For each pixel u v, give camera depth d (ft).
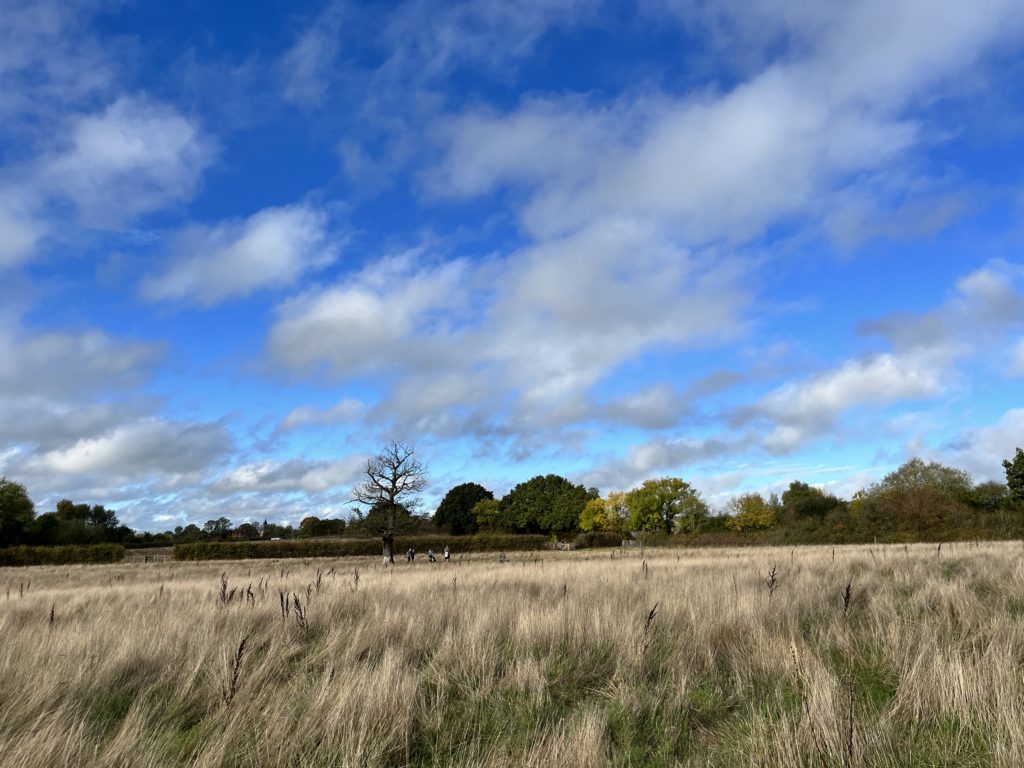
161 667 23.73
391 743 16.74
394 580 58.80
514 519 347.77
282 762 15.35
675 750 16.67
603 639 26.35
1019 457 180.96
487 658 23.88
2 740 15.97
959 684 17.80
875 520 171.73
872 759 14.64
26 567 165.99
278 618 32.73
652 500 233.55
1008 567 44.88
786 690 20.24
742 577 46.21
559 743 15.56
